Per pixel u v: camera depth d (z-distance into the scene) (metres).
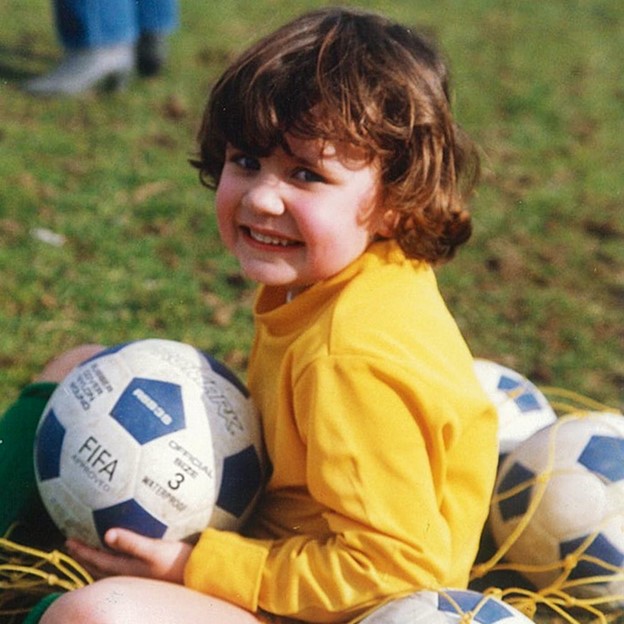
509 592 3.26
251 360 3.27
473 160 3.41
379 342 2.80
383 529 2.73
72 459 3.00
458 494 3.00
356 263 3.00
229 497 3.03
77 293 5.15
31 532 3.52
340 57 2.95
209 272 5.48
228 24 9.66
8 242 5.58
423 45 3.14
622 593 3.38
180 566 2.96
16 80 7.90
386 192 3.00
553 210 6.53
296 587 2.83
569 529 3.35
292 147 2.86
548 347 5.10
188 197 6.28
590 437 3.47
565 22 10.98
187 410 3.02
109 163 6.66
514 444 3.81
